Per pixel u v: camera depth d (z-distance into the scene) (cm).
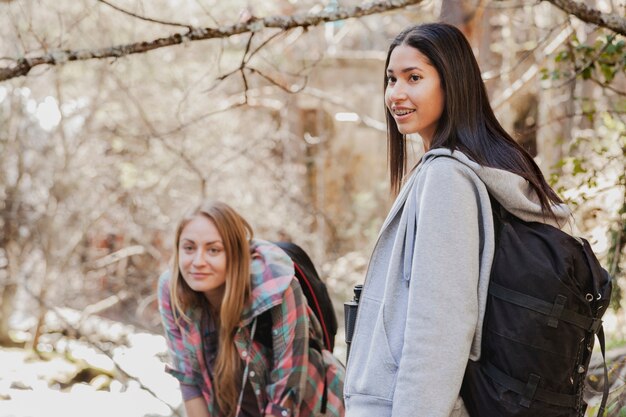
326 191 1261
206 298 302
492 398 176
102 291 998
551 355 173
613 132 528
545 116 722
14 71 360
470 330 175
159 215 983
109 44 888
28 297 988
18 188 946
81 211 970
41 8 802
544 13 756
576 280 179
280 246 314
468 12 511
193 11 1006
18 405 747
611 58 429
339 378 305
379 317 189
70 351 897
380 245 199
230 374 293
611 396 356
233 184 990
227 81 1024
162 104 981
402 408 173
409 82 197
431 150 190
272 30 960
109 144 992
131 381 782
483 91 199
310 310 302
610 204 509
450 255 177
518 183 186
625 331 563
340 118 842
